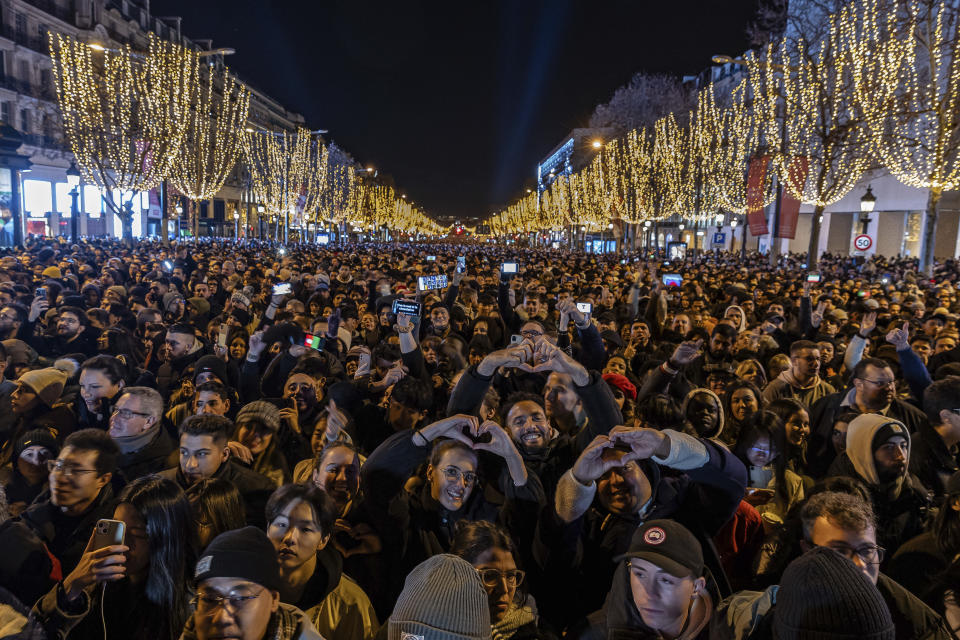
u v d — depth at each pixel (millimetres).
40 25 44281
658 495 3502
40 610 2615
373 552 3609
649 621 2416
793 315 12211
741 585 3750
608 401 3801
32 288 12641
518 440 4352
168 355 7391
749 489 4453
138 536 2947
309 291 13922
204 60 65875
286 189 66625
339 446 3857
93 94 35625
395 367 5379
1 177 29750
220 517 3434
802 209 47875
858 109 25453
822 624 1864
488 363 3721
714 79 58750
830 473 4508
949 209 35156
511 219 174250
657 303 10828
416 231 183625
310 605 3098
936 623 2830
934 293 16391
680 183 45531
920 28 25469
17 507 4312
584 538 3559
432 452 3605
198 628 2305
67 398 5602
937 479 4703
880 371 5219
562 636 3490
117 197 51062
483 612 2021
